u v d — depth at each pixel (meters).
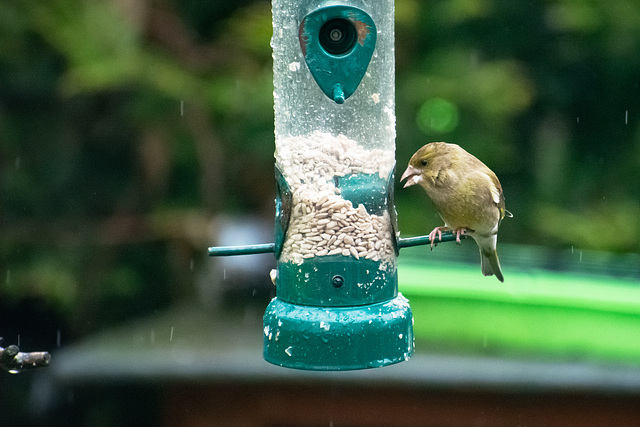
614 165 14.64
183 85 12.78
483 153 13.20
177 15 13.63
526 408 9.27
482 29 14.47
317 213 6.60
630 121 14.66
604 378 8.91
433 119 13.13
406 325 6.62
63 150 14.07
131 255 13.77
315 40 6.50
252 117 12.91
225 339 10.77
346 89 6.55
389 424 9.51
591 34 14.27
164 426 10.03
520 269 10.32
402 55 13.38
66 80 12.91
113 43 12.83
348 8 6.44
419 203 13.07
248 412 9.84
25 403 13.73
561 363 9.16
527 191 14.43
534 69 14.66
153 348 10.40
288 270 6.66
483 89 13.18
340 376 9.40
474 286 9.67
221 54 13.29
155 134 13.33
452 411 9.37
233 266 12.77
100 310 13.75
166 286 13.79
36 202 13.96
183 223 13.38
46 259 13.53
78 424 13.63
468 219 7.85
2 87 13.74
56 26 12.82
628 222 13.83
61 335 13.92
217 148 13.16
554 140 14.78
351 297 6.54
